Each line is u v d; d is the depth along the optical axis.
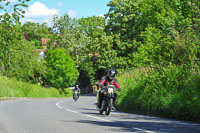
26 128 7.68
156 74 14.37
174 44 15.04
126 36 52.44
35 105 19.98
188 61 13.93
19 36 19.05
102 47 54.97
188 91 11.56
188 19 15.35
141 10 18.00
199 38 14.10
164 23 15.43
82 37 70.38
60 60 58.31
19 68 45.25
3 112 13.42
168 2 16.75
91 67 66.69
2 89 36.12
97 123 8.62
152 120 9.94
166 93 12.94
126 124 8.37
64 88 63.38
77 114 12.15
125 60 52.44
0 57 20.83
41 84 59.50
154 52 15.95
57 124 8.42
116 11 54.72
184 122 9.36
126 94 16.67
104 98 11.96
